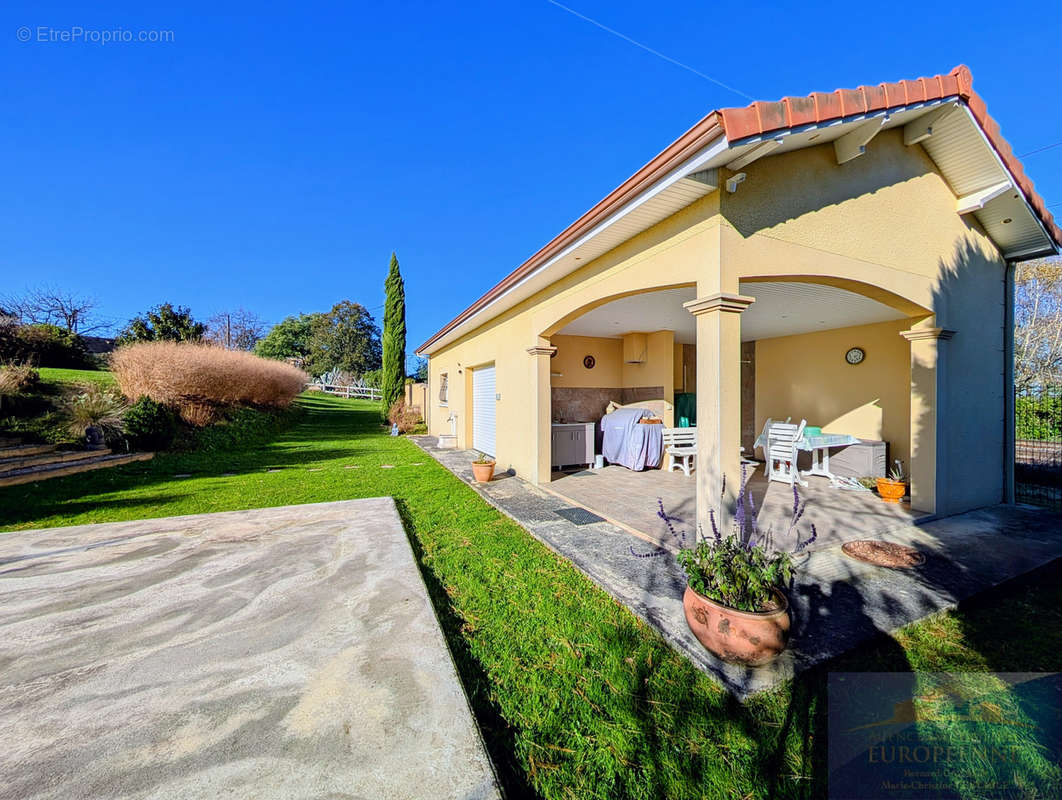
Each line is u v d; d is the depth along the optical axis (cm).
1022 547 405
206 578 345
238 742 181
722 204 344
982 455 540
